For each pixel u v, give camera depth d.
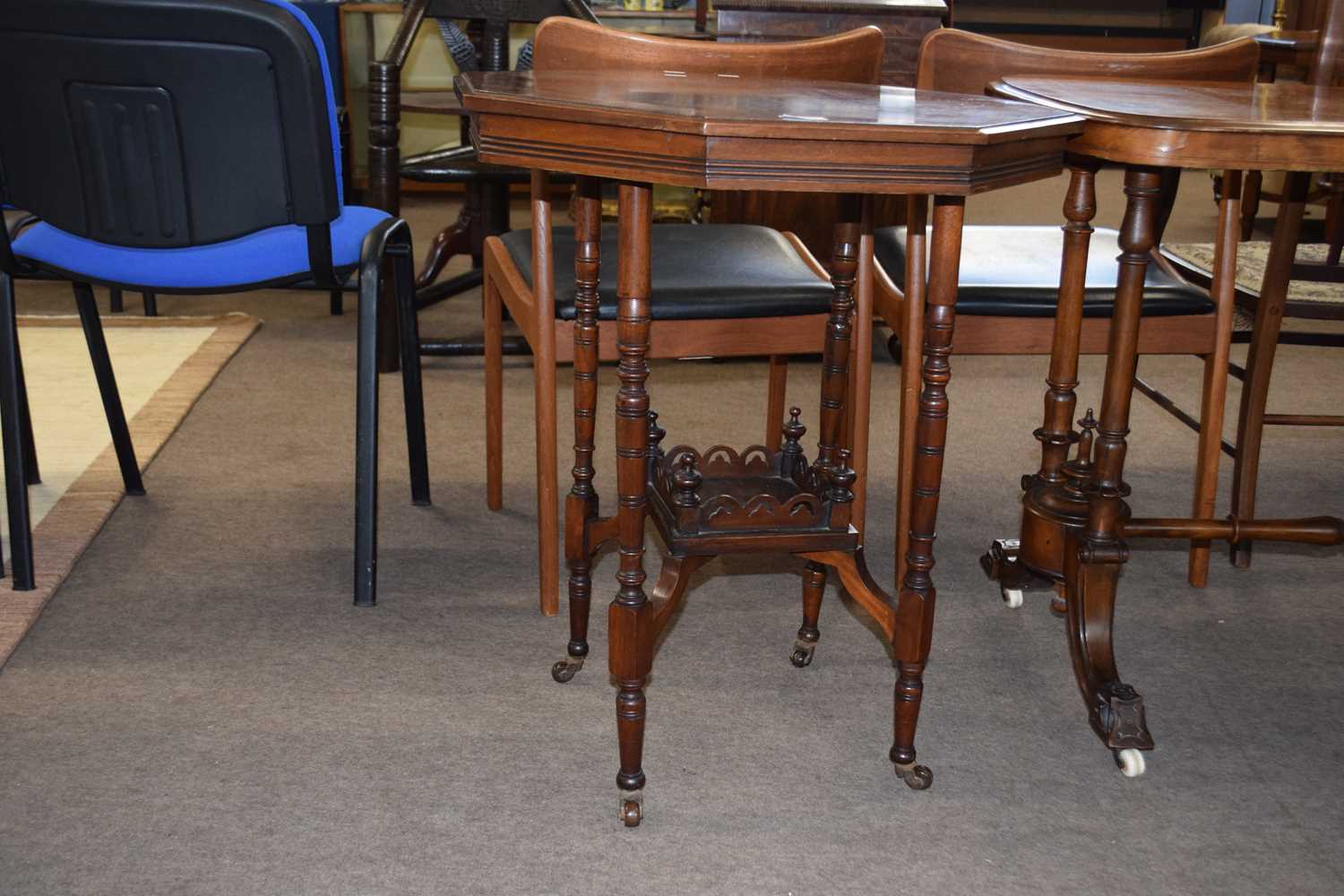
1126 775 1.53
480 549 2.10
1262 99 1.64
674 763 1.52
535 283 1.76
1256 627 1.92
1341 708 1.69
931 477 1.39
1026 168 1.29
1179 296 1.88
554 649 1.79
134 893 1.28
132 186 1.67
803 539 1.42
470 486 2.37
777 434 2.29
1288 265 1.94
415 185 5.39
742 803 1.45
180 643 1.77
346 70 4.92
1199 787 1.51
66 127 1.65
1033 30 6.95
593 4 4.96
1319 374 3.21
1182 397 3.01
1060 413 1.82
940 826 1.42
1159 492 2.42
